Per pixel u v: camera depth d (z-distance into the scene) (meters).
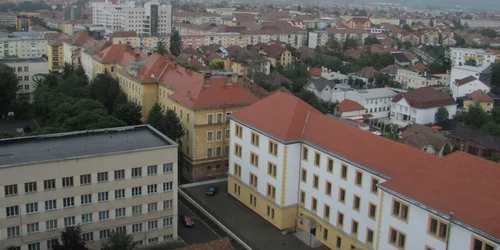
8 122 163.00
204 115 114.81
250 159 98.69
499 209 57.41
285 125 90.56
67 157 77.25
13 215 74.62
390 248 68.62
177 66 143.75
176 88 130.25
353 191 79.38
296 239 89.62
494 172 61.56
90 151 80.88
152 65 144.75
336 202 83.06
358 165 77.38
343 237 81.94
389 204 68.19
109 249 74.25
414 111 194.50
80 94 155.12
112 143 85.25
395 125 190.62
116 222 82.25
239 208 101.88
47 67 195.00
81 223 79.62
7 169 72.69
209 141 116.75
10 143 83.69
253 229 92.94
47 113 146.75
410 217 65.19
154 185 84.06
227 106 116.81
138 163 81.75
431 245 62.56
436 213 61.09
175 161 84.88
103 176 79.69
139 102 144.62
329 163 83.94
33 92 179.75
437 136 157.25
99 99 150.12
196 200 104.69
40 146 82.69
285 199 90.75
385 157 75.50
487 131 175.12
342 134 84.12
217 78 121.50
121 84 160.25
